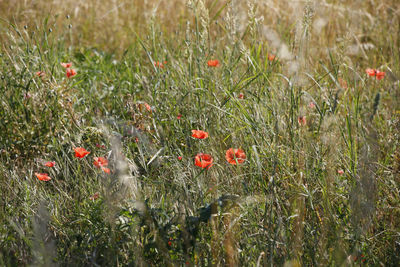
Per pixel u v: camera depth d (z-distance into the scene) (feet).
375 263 8.34
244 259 8.25
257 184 10.23
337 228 8.72
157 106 13.08
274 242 8.17
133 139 12.12
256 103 12.16
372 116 9.00
